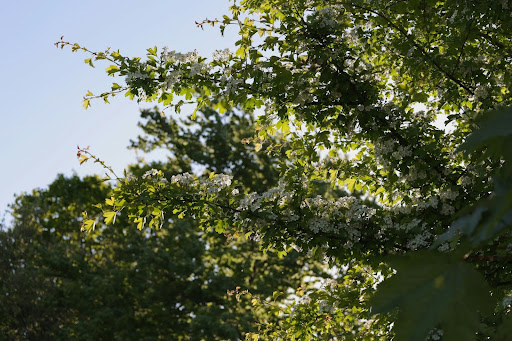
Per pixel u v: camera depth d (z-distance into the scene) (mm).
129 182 5062
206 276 18828
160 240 19562
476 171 3992
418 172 4785
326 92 4934
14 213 22766
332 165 5320
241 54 4980
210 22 4805
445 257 600
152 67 4953
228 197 5047
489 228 595
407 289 579
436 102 5637
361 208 4895
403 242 4719
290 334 5836
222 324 16391
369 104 4816
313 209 5035
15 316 20359
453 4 4570
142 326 19125
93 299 19141
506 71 4973
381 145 4898
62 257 20141
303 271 18938
